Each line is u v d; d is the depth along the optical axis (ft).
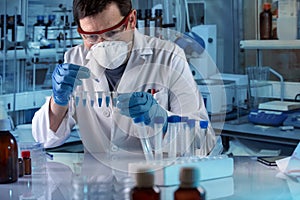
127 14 5.57
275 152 9.09
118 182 4.08
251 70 11.60
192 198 3.02
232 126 10.12
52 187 4.70
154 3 11.54
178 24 11.51
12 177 4.88
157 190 3.21
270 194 4.40
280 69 11.66
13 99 10.41
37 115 6.19
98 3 5.36
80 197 4.05
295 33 10.90
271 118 10.13
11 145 4.90
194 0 11.93
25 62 10.74
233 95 10.91
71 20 10.91
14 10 10.55
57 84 5.59
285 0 10.93
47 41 10.94
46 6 10.90
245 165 5.48
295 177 4.97
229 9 12.11
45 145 6.28
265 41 10.95
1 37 10.48
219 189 4.55
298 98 11.22
